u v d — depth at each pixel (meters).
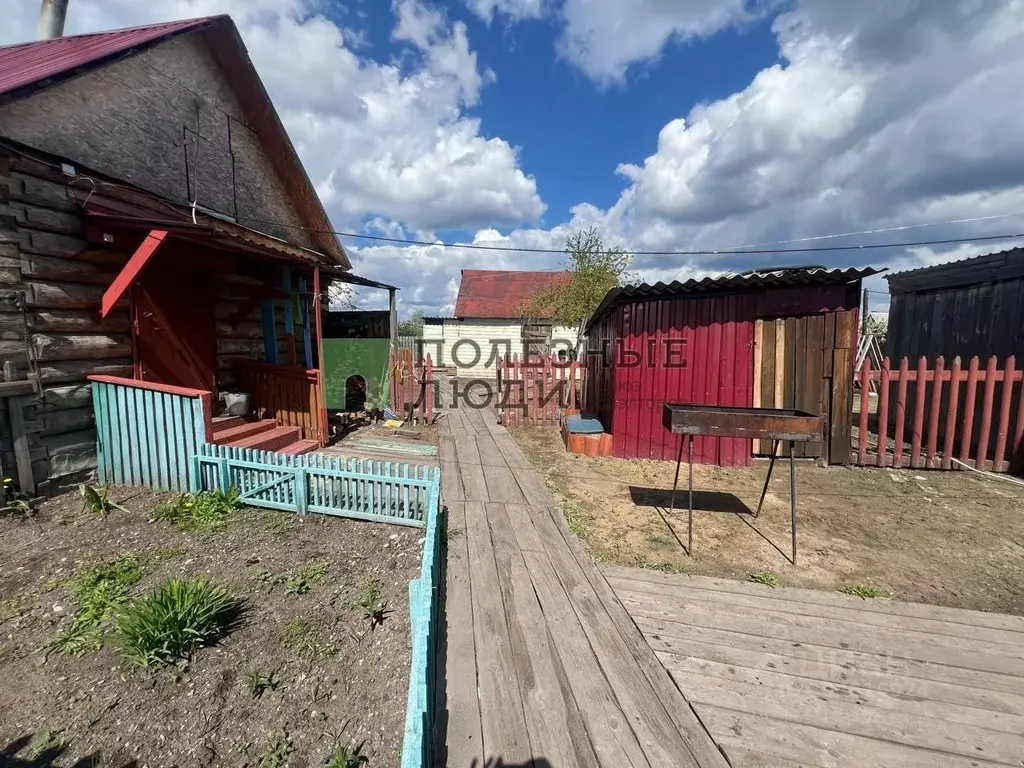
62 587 3.44
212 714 2.41
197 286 6.98
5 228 4.45
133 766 2.13
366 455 7.11
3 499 4.48
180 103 7.05
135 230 5.39
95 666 2.70
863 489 5.76
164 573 3.66
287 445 7.11
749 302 6.77
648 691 2.46
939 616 3.15
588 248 19.86
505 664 2.64
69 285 5.04
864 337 13.38
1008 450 6.36
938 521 4.78
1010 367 6.16
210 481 5.14
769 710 2.35
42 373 4.77
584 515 4.88
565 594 3.36
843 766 2.05
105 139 5.76
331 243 11.51
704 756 2.09
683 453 7.00
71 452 5.12
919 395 6.47
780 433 3.81
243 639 2.95
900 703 2.40
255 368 7.76
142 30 7.19
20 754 2.17
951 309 7.71
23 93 4.64
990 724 2.28
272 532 4.45
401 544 4.23
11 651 2.81
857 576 3.68
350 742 2.25
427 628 2.14
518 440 8.38
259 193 9.09
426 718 1.83
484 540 4.25
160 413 5.16
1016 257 6.42
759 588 3.48
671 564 3.85
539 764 2.04
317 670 2.71
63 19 8.88
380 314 13.27
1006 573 3.74
